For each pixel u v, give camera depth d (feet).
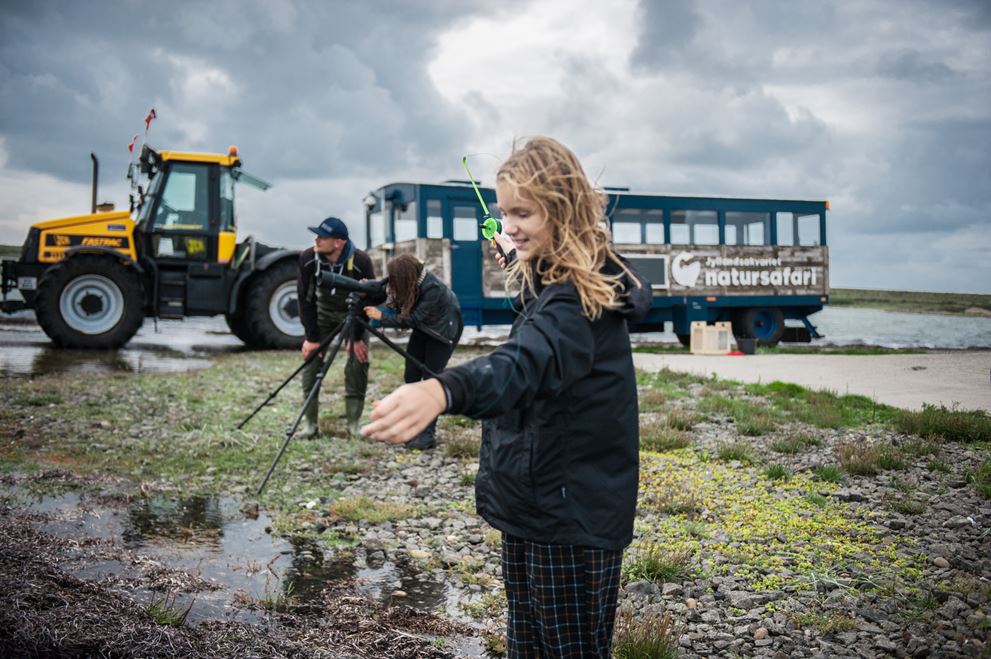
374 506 18.04
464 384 5.17
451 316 22.17
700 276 62.18
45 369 38.37
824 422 26.27
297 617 11.92
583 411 6.43
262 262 50.67
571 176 6.19
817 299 66.03
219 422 26.32
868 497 18.29
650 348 62.95
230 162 50.67
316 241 22.74
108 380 34.30
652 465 21.75
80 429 24.59
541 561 6.70
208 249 50.29
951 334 87.56
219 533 16.06
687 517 17.34
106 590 11.64
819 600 12.75
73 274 47.91
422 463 22.40
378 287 19.48
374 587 13.60
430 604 12.98
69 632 9.79
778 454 22.79
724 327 55.06
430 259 54.95
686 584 13.65
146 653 9.66
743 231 64.08
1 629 9.49
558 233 6.24
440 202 55.47
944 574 13.57
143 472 20.31
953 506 17.28
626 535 6.68
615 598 6.89
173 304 49.93
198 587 12.76
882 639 11.19
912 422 24.82
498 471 6.75
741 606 12.68
